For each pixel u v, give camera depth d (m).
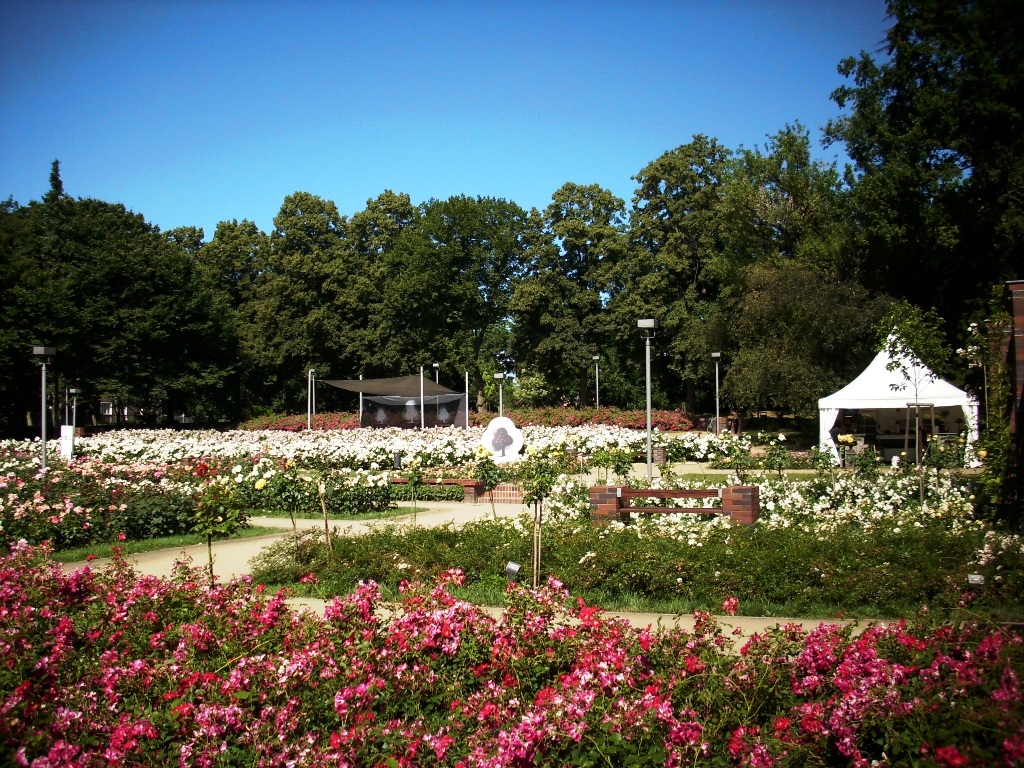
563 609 5.38
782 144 38.19
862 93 30.12
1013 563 6.88
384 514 14.84
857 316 29.27
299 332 56.34
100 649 5.32
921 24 26.98
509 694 4.33
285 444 26.73
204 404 56.00
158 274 48.34
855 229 32.84
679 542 8.21
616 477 15.83
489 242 57.75
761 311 31.78
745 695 4.07
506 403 62.50
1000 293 12.54
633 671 4.23
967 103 25.88
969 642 4.08
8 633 4.89
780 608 7.12
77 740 4.07
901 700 3.63
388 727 4.09
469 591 7.97
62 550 11.39
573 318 48.03
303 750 3.91
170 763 3.90
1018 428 10.62
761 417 47.97
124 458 23.33
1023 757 3.05
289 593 8.29
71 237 48.72
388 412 44.03
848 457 20.89
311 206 59.47
